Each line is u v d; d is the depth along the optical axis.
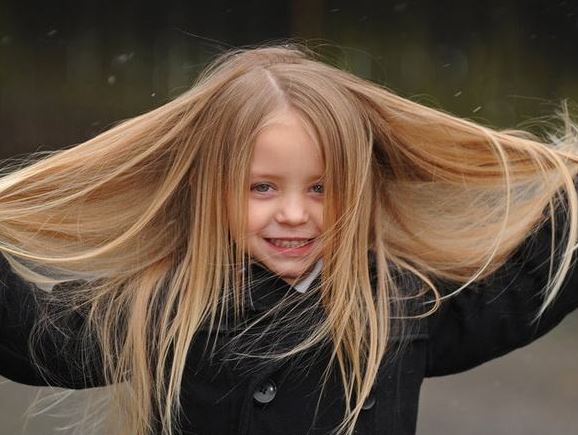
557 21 35.03
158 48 33.47
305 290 8.95
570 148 9.91
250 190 8.67
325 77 8.92
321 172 8.65
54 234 9.34
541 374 22.53
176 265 9.13
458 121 9.50
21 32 32.66
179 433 8.90
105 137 9.28
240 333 8.84
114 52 33.19
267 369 8.80
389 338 8.95
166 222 9.18
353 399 8.88
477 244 9.45
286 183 8.62
